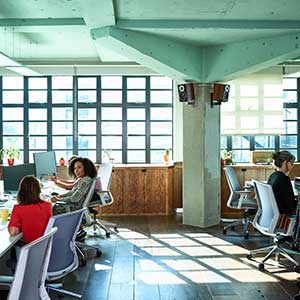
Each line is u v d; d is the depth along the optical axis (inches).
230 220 281.3
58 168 296.2
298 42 221.5
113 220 286.4
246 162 334.3
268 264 191.8
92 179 202.2
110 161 325.1
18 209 133.4
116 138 336.2
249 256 200.8
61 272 131.8
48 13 197.5
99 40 211.5
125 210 305.6
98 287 165.3
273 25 204.8
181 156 324.5
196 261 196.9
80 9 173.2
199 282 170.4
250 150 337.4
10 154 318.3
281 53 227.6
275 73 317.4
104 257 203.0
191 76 253.1
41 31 216.4
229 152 321.1
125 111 335.3
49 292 156.6
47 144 335.9
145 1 173.9
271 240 228.5
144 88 335.0
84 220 204.8
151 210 306.8
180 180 312.0
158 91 335.0
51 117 335.0
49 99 334.0
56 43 267.6
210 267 188.4
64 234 130.0
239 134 321.4
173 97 330.6
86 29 212.5
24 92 333.4
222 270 184.4
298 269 182.9
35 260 88.3
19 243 133.1
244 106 320.8
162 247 220.2
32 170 220.4
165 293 159.3
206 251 212.7
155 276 177.6
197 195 265.7
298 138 339.0
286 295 156.7
